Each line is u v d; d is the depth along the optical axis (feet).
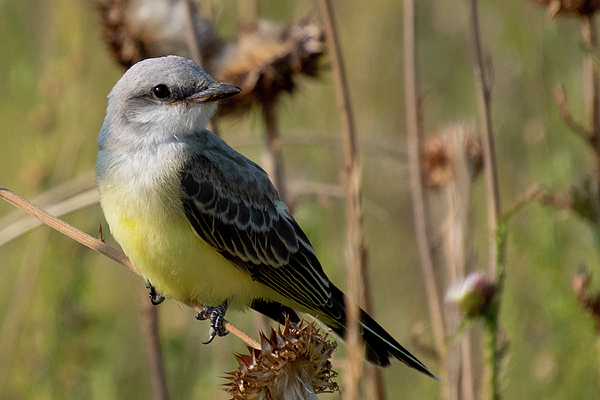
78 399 40.19
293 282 30.37
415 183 33.91
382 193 52.29
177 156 29.14
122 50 38.93
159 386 35.37
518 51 46.03
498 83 50.24
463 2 53.36
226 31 46.68
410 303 48.16
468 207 31.32
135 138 29.37
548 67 42.37
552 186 37.99
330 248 41.83
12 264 46.98
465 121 46.85
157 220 27.99
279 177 37.60
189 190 28.66
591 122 34.12
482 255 46.37
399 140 52.06
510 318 38.14
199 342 43.65
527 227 40.55
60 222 28.48
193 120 29.86
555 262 36.73
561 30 42.42
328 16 32.68
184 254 28.30
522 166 48.03
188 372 42.55
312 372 22.90
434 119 51.80
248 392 22.59
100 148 30.09
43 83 43.24
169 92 29.63
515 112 49.24
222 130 47.37
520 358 38.96
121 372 44.14
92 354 41.29
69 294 41.06
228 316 44.68
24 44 47.67
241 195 29.89
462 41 53.26
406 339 45.88
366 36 53.83
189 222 28.40
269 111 38.32
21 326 41.32
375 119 53.36
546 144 41.47
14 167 49.73
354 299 23.16
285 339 23.02
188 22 34.53
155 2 39.58
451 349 30.66
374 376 32.35
